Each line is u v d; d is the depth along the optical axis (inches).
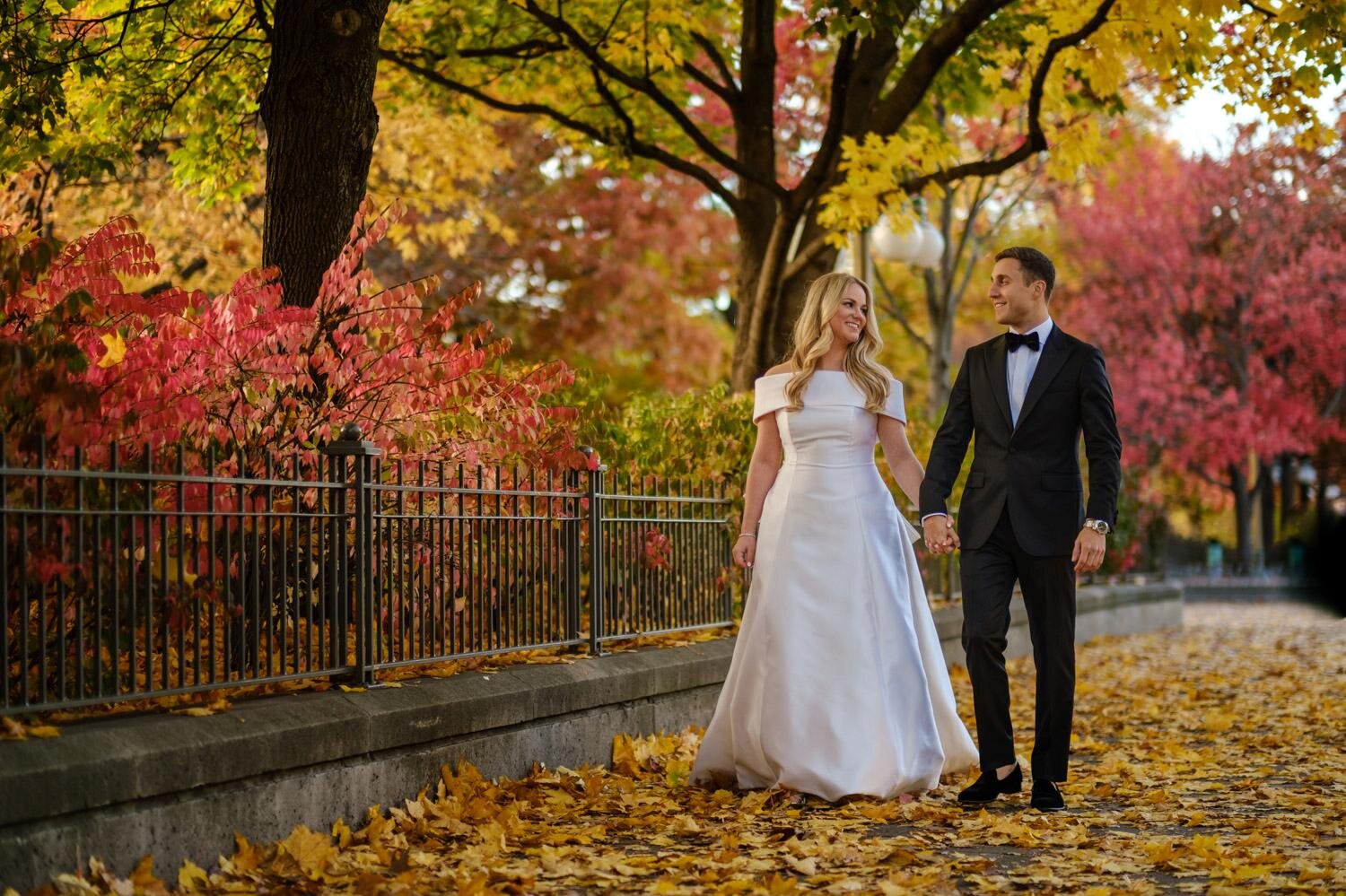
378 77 509.7
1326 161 1267.2
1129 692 433.4
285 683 203.0
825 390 237.9
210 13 389.7
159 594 177.8
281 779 176.7
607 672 261.6
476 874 166.4
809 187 435.5
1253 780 255.9
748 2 485.1
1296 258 1336.1
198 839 162.9
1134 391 1290.6
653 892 164.4
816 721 226.7
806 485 236.1
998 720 225.0
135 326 213.5
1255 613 962.1
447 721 210.2
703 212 1088.8
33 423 170.7
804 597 231.6
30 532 164.4
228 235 592.4
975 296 1234.0
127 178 558.9
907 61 523.5
